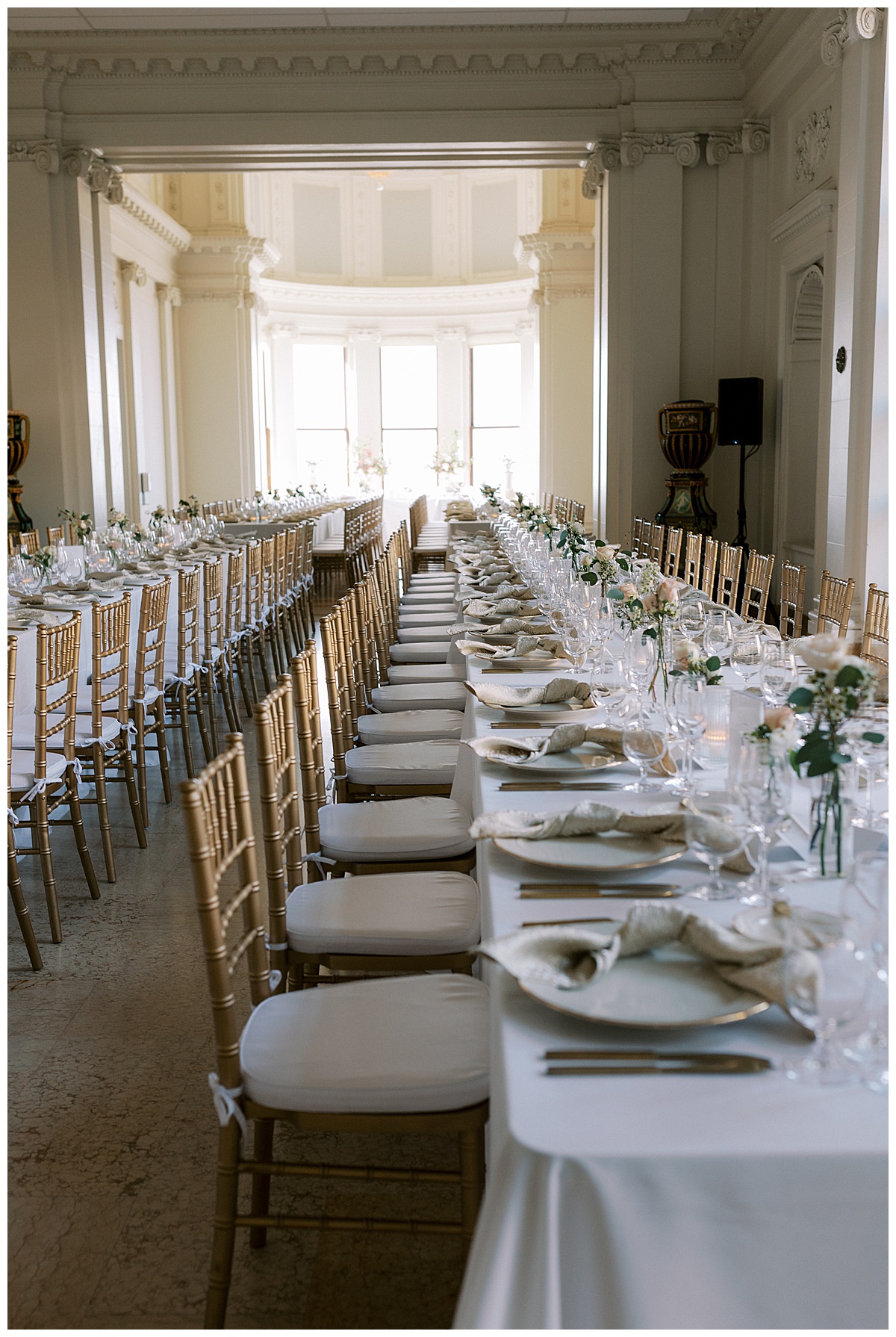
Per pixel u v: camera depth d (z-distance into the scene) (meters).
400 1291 2.12
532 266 17.27
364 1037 1.98
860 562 7.11
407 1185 2.45
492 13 9.93
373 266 19.39
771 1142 1.21
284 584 8.67
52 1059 2.96
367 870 2.98
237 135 10.64
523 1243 1.22
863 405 7.05
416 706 4.54
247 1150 2.55
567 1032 1.44
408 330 19.53
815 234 8.52
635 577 4.69
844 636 4.76
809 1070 1.33
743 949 1.47
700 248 10.66
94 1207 2.36
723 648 3.39
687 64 10.35
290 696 2.64
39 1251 2.23
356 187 19.09
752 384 9.59
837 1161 1.20
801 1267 1.22
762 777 1.73
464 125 10.58
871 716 2.13
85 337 11.08
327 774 5.13
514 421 19.58
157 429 15.78
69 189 10.89
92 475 11.22
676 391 10.77
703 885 1.84
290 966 2.50
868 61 6.78
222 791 2.03
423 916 2.46
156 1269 2.17
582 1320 1.23
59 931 3.69
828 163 8.52
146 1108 2.73
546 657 3.81
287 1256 2.22
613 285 10.81
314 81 10.54
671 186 10.53
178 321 16.58
